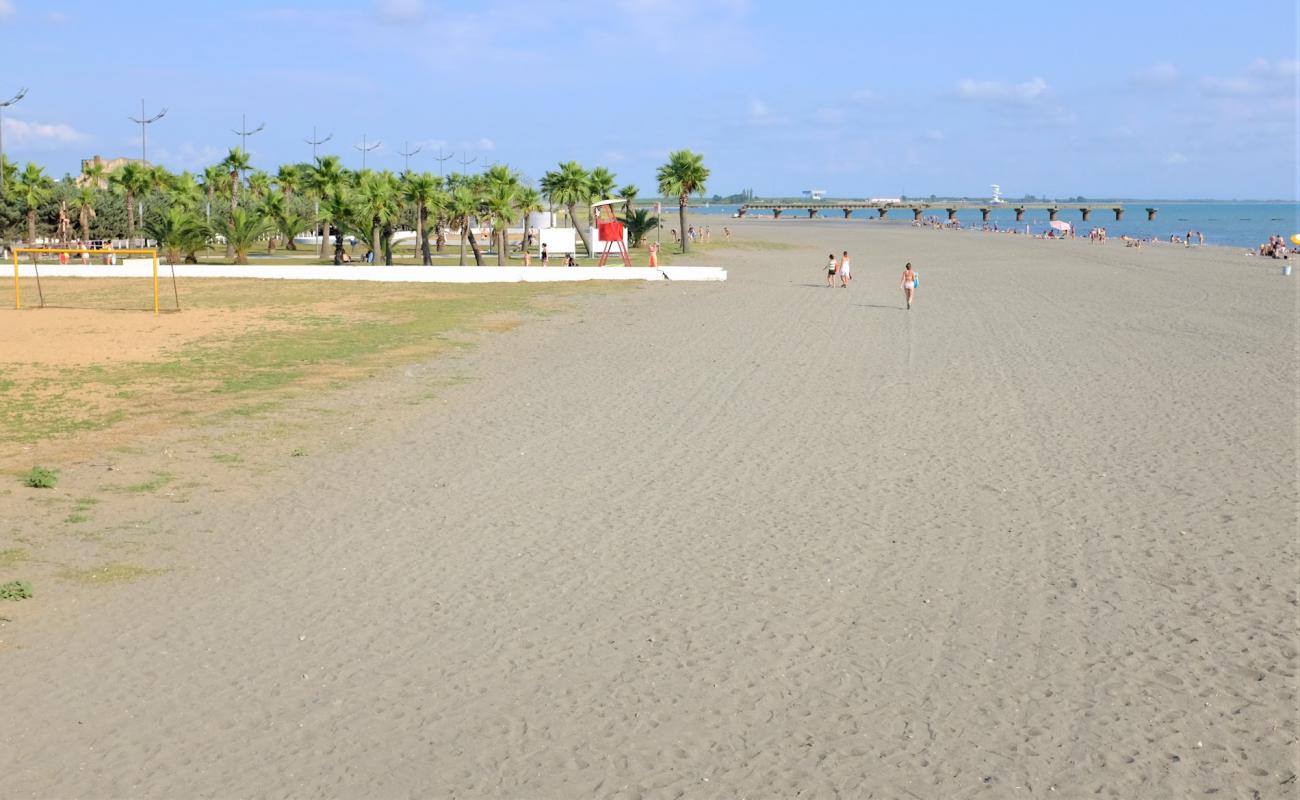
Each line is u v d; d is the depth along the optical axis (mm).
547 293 46094
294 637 9617
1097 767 7379
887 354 27703
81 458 16438
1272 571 11352
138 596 10617
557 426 18969
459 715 8156
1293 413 19875
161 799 6949
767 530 12914
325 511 13664
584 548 12219
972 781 7203
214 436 18109
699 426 18938
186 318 36906
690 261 72938
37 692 8477
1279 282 51156
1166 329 33000
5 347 29422
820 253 83250
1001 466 16031
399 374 24797
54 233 84562
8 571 11227
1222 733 7844
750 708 8273
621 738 7801
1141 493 14484
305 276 53375
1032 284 51469
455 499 14266
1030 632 9773
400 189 66562
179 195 84188
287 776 7246
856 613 10227
